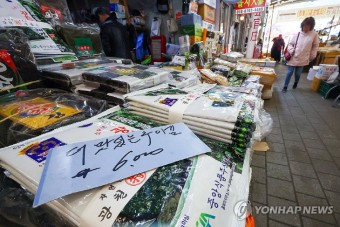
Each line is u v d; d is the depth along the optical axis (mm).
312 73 5277
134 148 440
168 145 455
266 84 2984
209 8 2506
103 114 653
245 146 518
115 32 2051
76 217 320
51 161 389
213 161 439
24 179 378
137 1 2359
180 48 1953
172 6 2225
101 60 1216
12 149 440
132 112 678
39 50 933
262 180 1562
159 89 812
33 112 623
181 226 307
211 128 536
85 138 478
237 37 5414
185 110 583
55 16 1241
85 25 1359
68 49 1120
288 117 2820
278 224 1201
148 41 2355
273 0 10289
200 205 341
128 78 810
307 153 1919
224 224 348
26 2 1037
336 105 3314
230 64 2258
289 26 11602
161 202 329
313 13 10922
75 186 336
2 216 448
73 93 825
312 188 1477
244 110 568
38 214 398
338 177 1590
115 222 302
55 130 528
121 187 346
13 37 780
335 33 10234
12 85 754
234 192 409
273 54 8883
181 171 390
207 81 1468
